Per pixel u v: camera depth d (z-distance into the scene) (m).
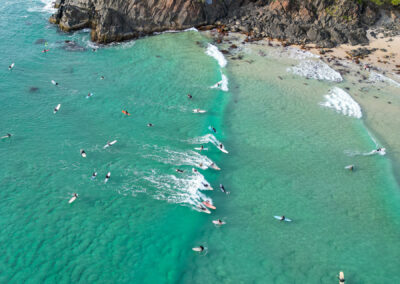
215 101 45.25
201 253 26.77
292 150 38.06
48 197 30.73
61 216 29.11
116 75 49.34
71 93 44.78
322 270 26.08
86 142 37.09
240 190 32.78
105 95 44.97
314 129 41.31
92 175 33.03
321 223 30.02
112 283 24.30
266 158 36.75
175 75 50.09
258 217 30.16
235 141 38.84
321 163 36.56
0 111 40.44
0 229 27.69
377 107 45.44
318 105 45.38
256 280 25.09
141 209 30.08
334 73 51.94
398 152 38.47
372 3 65.44
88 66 51.00
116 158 35.25
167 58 54.16
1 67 48.72
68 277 24.52
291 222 29.86
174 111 43.00
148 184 32.50
